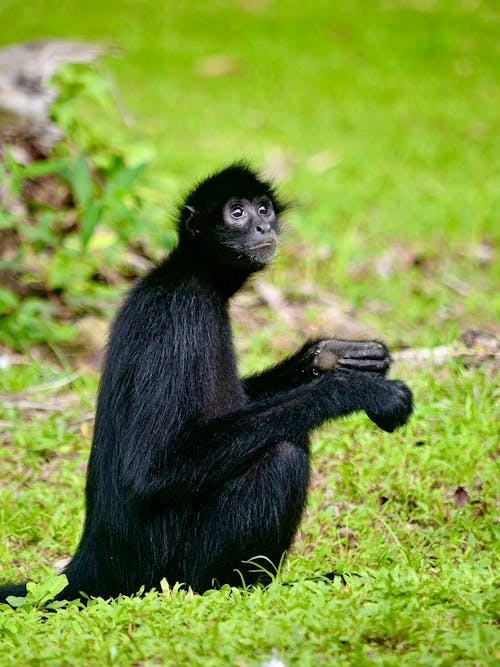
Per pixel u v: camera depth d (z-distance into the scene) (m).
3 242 26.09
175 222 16.00
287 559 15.47
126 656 11.67
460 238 32.34
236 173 16.05
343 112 45.69
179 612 12.72
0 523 17.78
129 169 24.12
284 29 55.19
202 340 14.77
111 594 14.88
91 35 53.56
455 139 42.81
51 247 26.88
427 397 20.22
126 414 14.51
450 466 17.91
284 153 40.06
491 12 57.59
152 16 57.00
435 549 16.02
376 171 38.88
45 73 26.59
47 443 20.20
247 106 46.09
